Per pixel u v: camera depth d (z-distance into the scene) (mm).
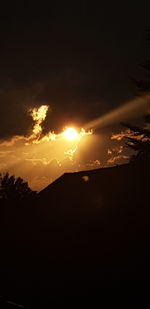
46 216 21516
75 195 21969
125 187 20734
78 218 20047
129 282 15586
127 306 14836
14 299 18828
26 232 21203
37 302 17984
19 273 19812
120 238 17406
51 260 19000
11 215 22906
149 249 16094
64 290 17578
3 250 21078
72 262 18125
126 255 16531
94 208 20156
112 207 19578
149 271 15289
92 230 18797
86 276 17203
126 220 18219
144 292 14734
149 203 18641
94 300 16141
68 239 19172
